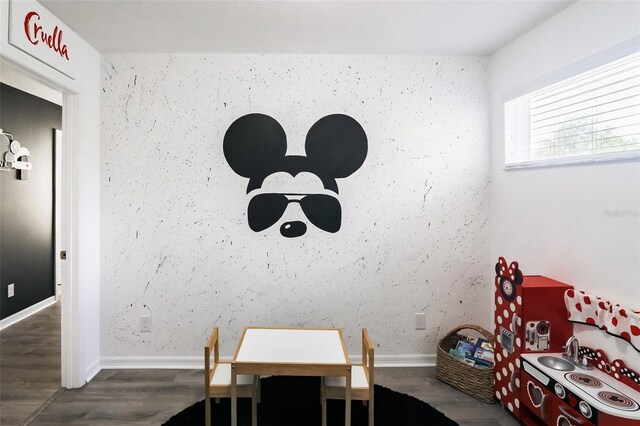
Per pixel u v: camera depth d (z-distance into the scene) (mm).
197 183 2688
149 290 2689
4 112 3570
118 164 2652
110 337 2691
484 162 2770
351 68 2711
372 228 2750
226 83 2680
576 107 2027
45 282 4168
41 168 4094
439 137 2750
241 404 2246
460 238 2777
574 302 1942
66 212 2398
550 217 2152
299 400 2303
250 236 2715
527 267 2365
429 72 2730
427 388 2465
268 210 2715
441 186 2760
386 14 2139
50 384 2459
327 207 2729
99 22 2207
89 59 2498
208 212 2695
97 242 2621
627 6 1671
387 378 2594
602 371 1803
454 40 2486
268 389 2416
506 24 2250
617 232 1728
